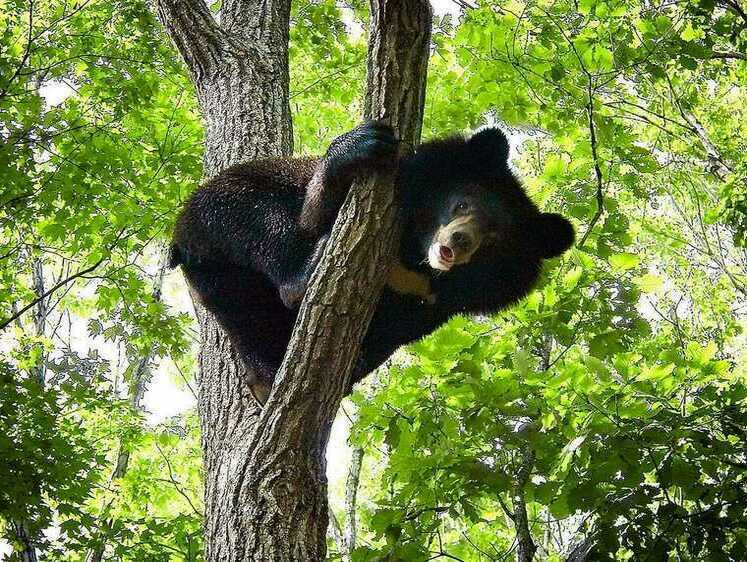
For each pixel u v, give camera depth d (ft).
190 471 56.34
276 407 16.99
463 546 30.83
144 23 39.55
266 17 29.99
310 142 50.88
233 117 26.63
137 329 38.83
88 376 38.83
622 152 31.22
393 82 16.62
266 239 20.94
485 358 25.76
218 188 21.74
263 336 21.58
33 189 36.35
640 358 27.63
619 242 28.37
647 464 20.61
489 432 23.21
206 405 21.59
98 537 34.76
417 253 20.99
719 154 45.16
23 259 48.06
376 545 28.55
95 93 39.47
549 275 26.43
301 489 17.16
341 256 16.35
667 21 29.48
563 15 31.63
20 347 47.21
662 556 19.16
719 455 20.03
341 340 16.46
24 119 35.65
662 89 41.86
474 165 20.93
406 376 25.67
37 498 31.94
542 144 44.04
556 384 22.53
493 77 32.30
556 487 22.84
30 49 38.75
